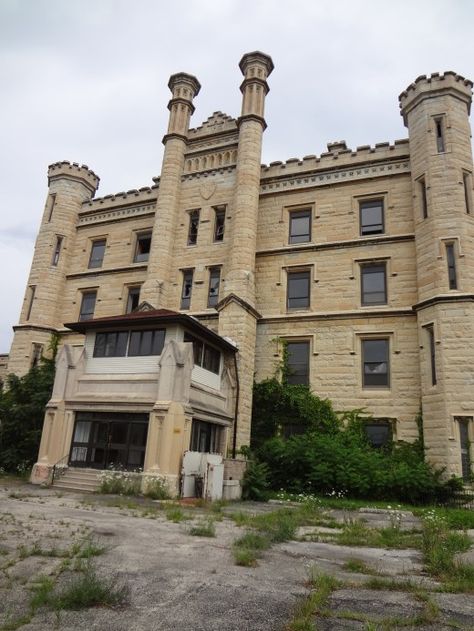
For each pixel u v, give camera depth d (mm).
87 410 18469
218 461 17922
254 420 22328
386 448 20344
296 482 18547
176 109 29359
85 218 32219
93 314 29562
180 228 27406
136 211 30500
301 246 24688
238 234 24594
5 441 21625
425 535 9164
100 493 15906
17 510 11156
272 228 25859
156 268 26422
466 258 20016
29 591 5395
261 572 6652
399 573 6926
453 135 21906
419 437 19797
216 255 25953
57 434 18594
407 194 23516
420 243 21578
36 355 29016
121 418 18094
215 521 11227
